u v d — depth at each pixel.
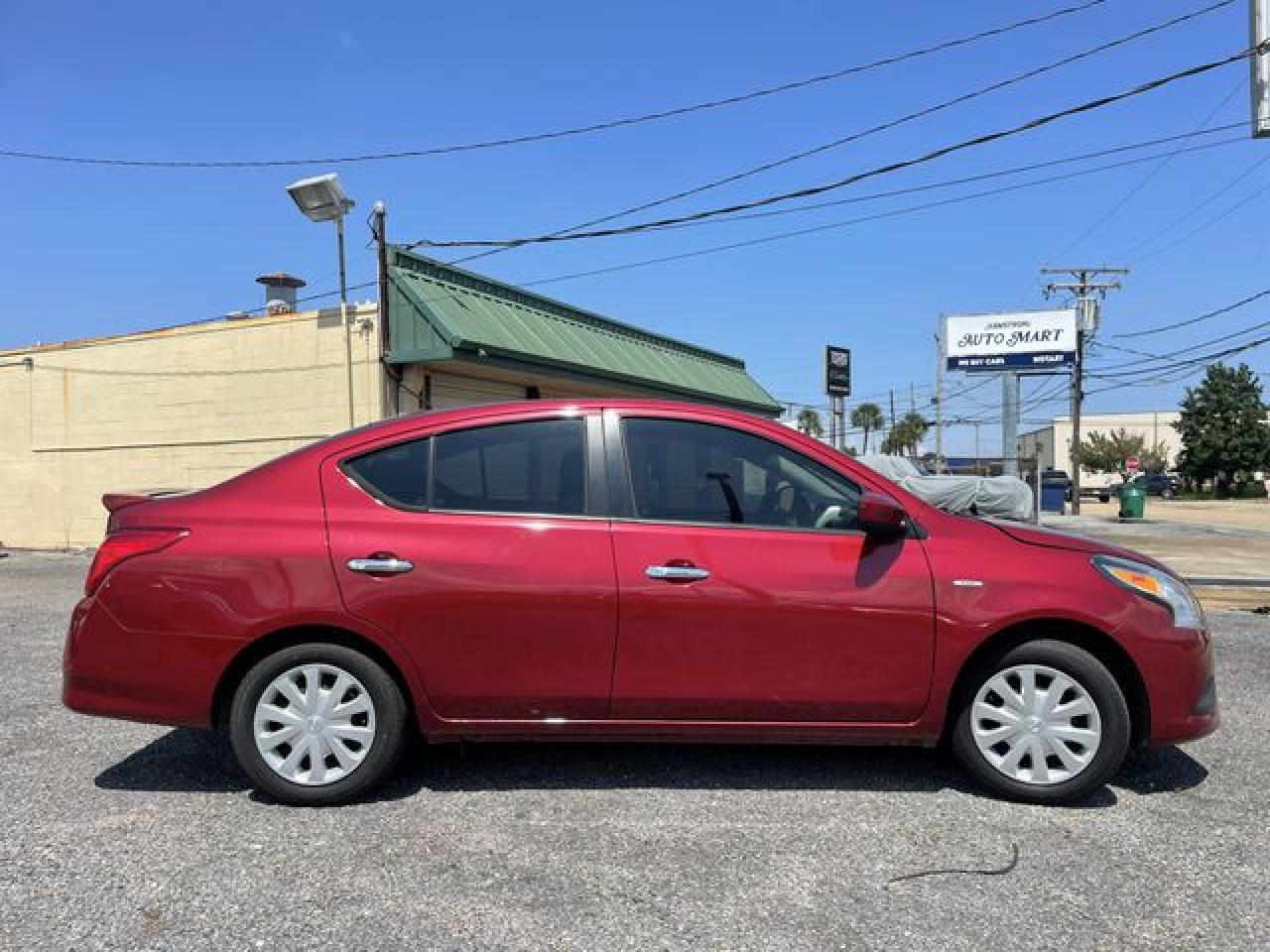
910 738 4.04
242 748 3.96
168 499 4.24
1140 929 2.99
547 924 3.00
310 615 3.93
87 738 4.98
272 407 15.74
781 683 3.98
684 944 2.88
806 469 4.20
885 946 2.88
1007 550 4.07
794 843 3.62
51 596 10.82
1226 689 6.02
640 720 4.02
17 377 17.95
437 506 4.09
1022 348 35.25
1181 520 32.22
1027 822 3.83
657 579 3.95
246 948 2.85
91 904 3.12
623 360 20.09
